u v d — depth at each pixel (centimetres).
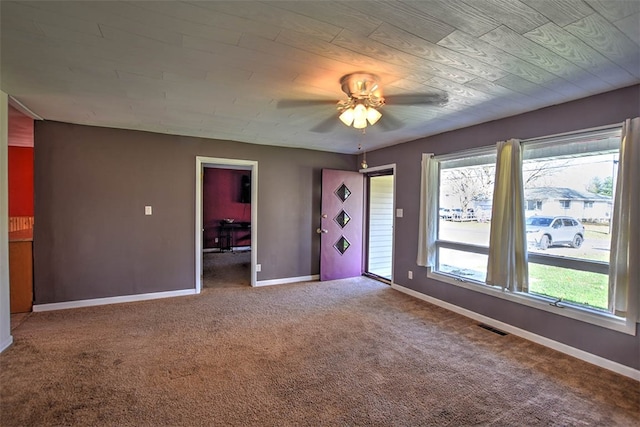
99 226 388
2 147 264
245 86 247
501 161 317
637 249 226
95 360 252
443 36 173
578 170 272
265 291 459
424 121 343
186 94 266
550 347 284
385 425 183
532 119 300
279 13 152
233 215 884
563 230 282
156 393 210
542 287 298
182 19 157
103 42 180
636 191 226
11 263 352
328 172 531
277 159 500
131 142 402
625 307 233
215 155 453
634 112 234
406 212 457
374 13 152
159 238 421
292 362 253
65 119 352
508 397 211
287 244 512
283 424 183
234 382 224
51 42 180
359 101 244
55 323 326
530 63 204
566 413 195
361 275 567
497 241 319
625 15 149
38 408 193
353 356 264
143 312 364
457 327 330
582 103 264
